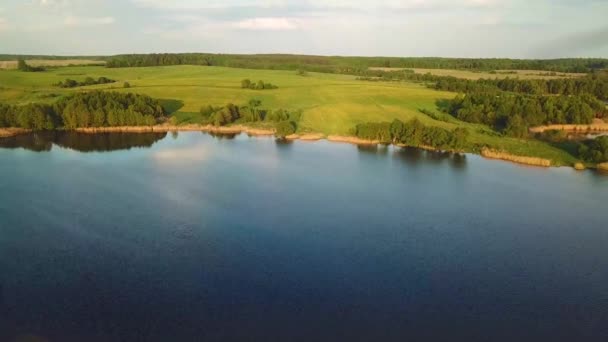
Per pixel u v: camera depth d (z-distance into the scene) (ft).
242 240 197.36
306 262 179.83
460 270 176.04
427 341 138.10
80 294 157.28
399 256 185.78
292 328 142.41
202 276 169.07
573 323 146.51
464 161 329.52
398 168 310.45
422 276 171.32
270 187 266.77
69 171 293.23
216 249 189.06
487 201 246.68
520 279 170.30
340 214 226.99
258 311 150.10
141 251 186.39
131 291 159.53
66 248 187.62
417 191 262.06
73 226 207.72
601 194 258.57
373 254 187.11
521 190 264.72
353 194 256.11
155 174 289.53
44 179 274.77
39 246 188.96
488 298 158.71
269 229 208.44
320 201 244.22
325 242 196.65
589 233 207.51
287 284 164.96
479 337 139.95
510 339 139.13
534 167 313.53
